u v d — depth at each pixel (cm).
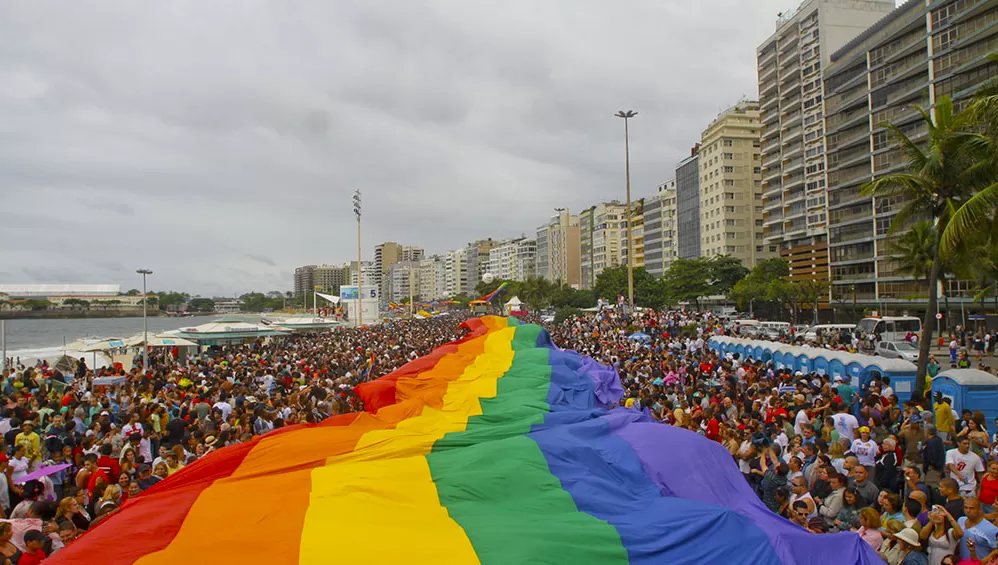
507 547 610
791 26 9450
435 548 604
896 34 7044
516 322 2381
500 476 776
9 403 1797
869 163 7681
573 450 870
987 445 1177
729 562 654
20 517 938
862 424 1642
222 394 1955
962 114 1759
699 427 1452
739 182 11331
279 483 748
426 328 6569
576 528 660
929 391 1936
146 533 636
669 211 13800
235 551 592
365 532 628
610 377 1725
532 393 1448
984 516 827
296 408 1666
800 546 681
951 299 6269
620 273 10006
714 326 5222
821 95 8775
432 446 956
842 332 4841
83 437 1366
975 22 6062
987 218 1714
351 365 2955
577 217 19662
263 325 5616
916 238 3403
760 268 9062
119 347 3691
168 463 1136
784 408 1563
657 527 683
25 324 18200
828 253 8556
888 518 848
